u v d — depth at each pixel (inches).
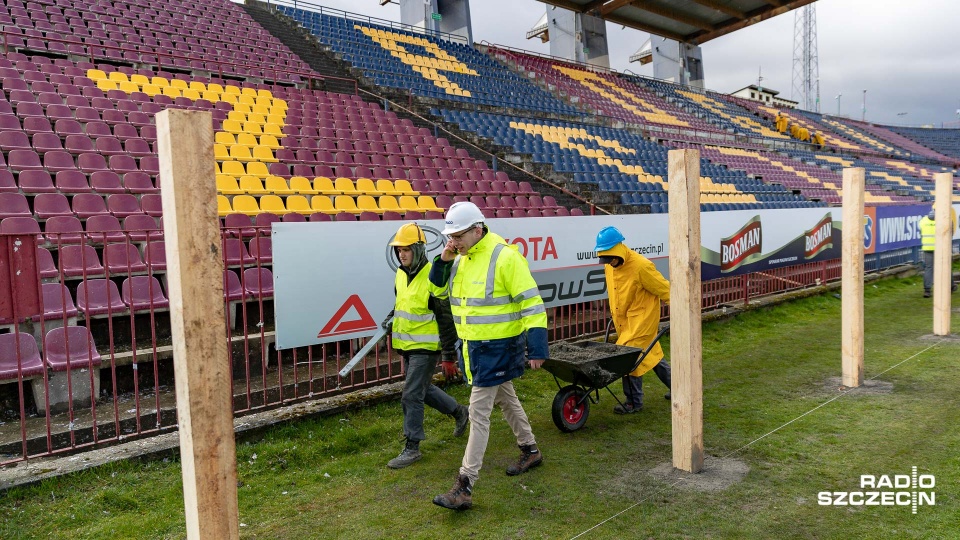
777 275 436.8
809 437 189.0
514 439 196.1
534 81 975.6
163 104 428.1
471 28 1025.5
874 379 250.4
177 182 92.9
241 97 505.4
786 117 1344.7
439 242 252.2
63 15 539.5
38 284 163.5
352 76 682.2
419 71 797.2
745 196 679.7
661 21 1262.3
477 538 134.3
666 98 1201.4
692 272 164.7
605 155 701.3
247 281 260.4
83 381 194.1
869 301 452.8
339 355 239.3
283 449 180.4
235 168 377.4
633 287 217.0
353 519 144.4
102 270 237.8
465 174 497.0
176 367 97.1
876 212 535.2
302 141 455.5
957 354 282.8
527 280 150.0
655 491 155.2
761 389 243.8
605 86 1120.2
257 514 147.3
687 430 165.8
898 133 1796.3
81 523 139.9
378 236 230.5
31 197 289.9
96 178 314.3
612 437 196.5
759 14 1240.2
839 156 1211.9
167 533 136.6
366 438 193.8
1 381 175.8
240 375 228.4
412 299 174.9
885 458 170.1
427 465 176.2
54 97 386.6
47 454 163.3
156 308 231.1
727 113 1285.7
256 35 698.8
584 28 1195.3
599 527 137.3
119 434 176.1
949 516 135.9
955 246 629.9
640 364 214.5
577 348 218.5
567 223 297.0
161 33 591.2
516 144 617.3
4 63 410.6
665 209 536.1
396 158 482.3
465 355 154.9
